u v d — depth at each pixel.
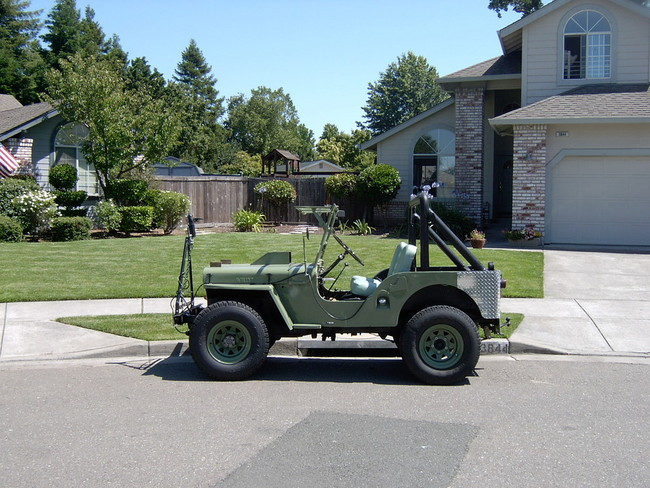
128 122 20.33
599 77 19.00
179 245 16.12
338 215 7.36
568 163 17.23
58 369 7.46
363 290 7.22
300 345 8.20
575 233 17.34
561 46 19.16
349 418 5.73
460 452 4.92
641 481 4.42
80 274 12.34
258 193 24.80
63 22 52.47
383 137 23.77
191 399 6.31
